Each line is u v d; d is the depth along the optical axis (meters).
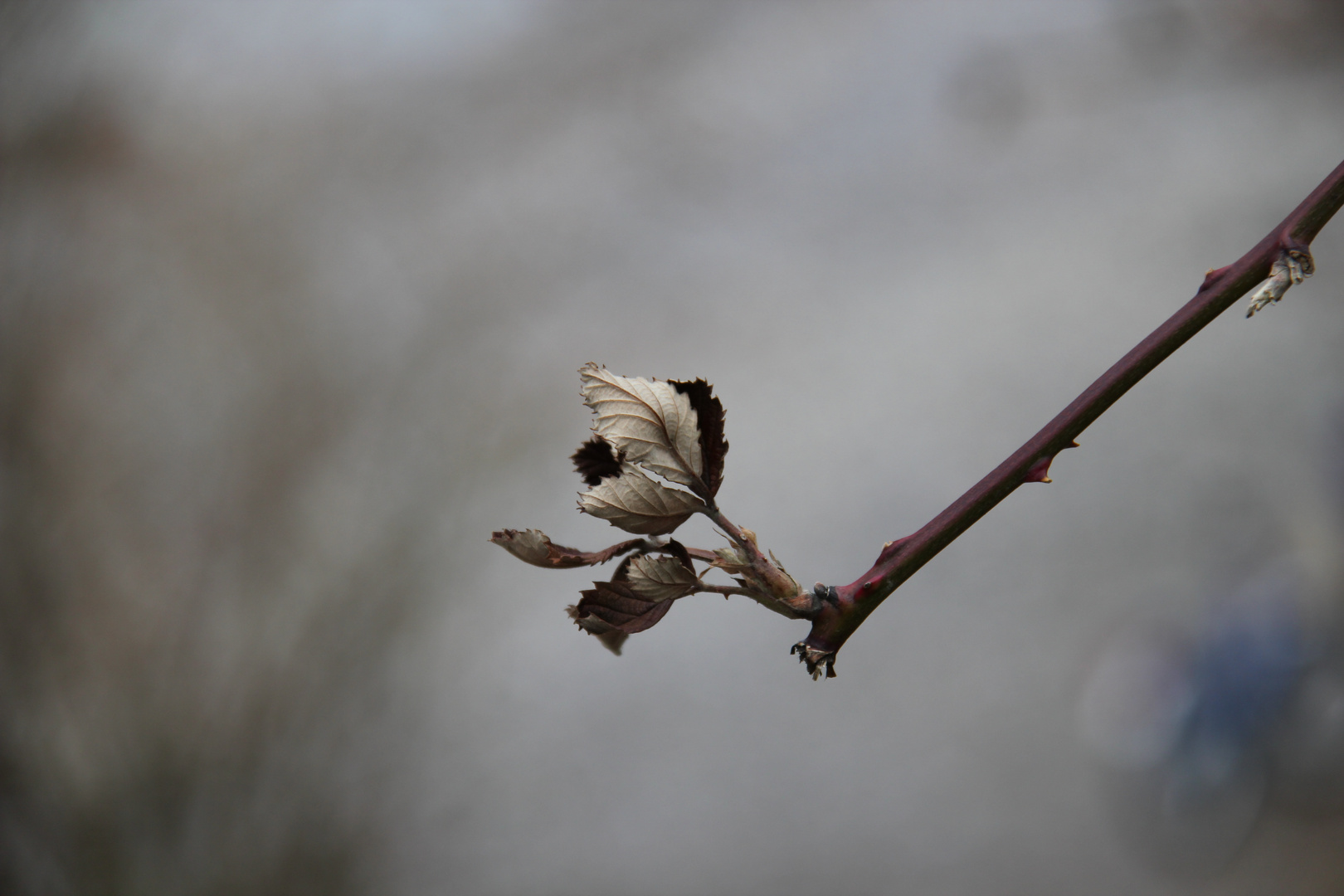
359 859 3.48
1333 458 4.52
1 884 2.69
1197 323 1.08
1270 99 9.57
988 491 1.08
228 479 3.63
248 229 5.80
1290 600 4.10
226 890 3.05
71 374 3.02
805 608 1.07
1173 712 4.31
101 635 2.99
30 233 2.78
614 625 1.07
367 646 3.61
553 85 9.59
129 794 2.92
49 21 2.64
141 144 5.57
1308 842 3.88
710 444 1.07
